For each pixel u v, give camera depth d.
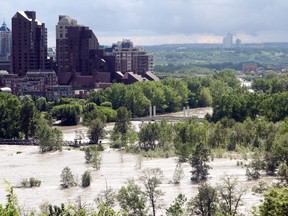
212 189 183.50
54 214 158.62
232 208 194.75
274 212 129.12
